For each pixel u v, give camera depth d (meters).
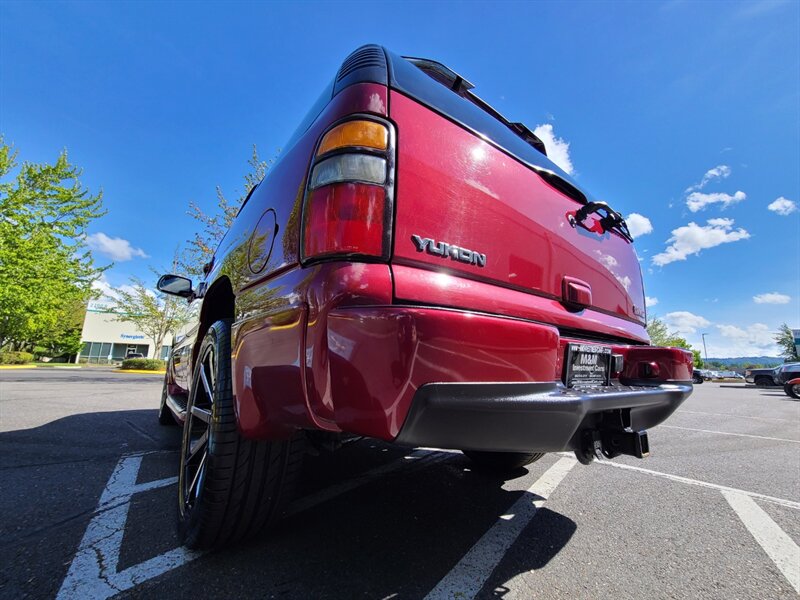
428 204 1.22
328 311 1.01
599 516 2.24
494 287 1.33
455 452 3.49
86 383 10.43
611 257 2.10
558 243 1.69
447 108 1.45
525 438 1.15
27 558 1.60
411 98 1.33
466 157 1.41
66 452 3.23
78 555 1.63
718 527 2.13
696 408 9.09
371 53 1.37
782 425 6.19
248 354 1.33
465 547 1.80
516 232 1.48
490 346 1.07
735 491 2.74
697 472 3.23
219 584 1.44
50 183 19.70
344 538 1.84
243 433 1.34
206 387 1.95
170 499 2.25
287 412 1.14
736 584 1.58
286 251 1.27
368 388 0.94
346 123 1.20
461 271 1.25
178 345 3.62
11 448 3.31
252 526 1.63
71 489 2.39
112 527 1.89
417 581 1.51
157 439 3.75
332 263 1.06
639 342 2.19
